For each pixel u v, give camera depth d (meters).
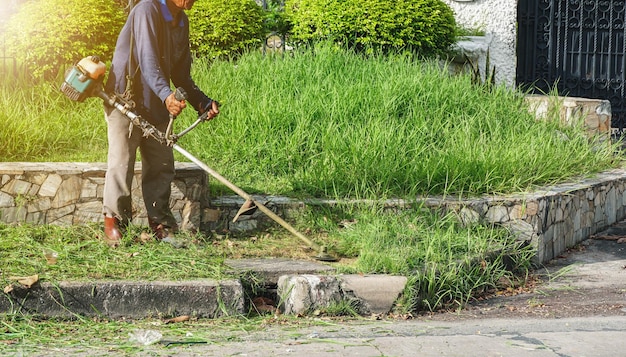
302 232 7.68
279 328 5.85
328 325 5.98
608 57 14.33
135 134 6.81
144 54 6.61
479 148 9.41
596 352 5.34
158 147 6.97
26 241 6.63
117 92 6.75
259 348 5.30
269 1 12.96
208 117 7.03
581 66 14.41
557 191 8.96
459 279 6.91
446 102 10.46
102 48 10.34
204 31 11.51
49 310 5.89
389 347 5.37
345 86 10.18
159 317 6.02
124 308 5.98
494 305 6.84
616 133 14.23
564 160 9.96
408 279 6.46
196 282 6.13
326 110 9.66
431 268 6.82
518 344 5.49
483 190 8.71
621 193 10.56
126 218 6.90
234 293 6.14
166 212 7.12
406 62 11.41
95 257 6.44
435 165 8.80
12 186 7.08
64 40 10.09
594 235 9.78
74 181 7.19
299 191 8.30
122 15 10.66
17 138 8.77
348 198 8.18
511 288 7.42
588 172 10.34
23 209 7.11
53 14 10.17
